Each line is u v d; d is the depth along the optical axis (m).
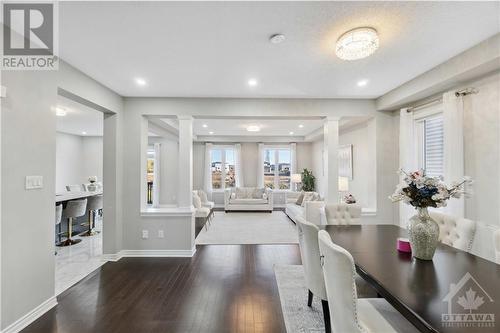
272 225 6.13
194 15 1.86
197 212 5.69
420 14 1.87
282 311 2.37
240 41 2.25
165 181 8.67
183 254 3.93
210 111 3.96
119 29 2.04
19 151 2.08
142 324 2.17
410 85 3.27
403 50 2.45
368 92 3.75
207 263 3.61
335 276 1.29
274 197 9.24
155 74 3.01
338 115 4.05
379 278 1.45
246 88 3.53
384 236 2.42
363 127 5.36
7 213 1.98
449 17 1.91
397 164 4.06
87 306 2.45
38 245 2.26
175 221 3.94
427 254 1.74
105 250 3.74
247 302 2.53
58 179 7.68
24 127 2.13
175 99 3.94
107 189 3.74
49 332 2.06
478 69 2.43
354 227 2.80
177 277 3.13
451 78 2.67
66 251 4.14
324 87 3.51
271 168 9.48
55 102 2.48
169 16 1.87
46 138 2.36
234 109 3.96
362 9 1.81
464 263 1.68
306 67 2.83
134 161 3.92
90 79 3.10
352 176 5.80
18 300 2.07
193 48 2.38
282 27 2.04
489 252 2.53
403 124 3.69
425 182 1.75
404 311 1.17
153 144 8.85
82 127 6.90
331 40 2.25
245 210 8.12
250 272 3.28
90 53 2.46
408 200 1.81
